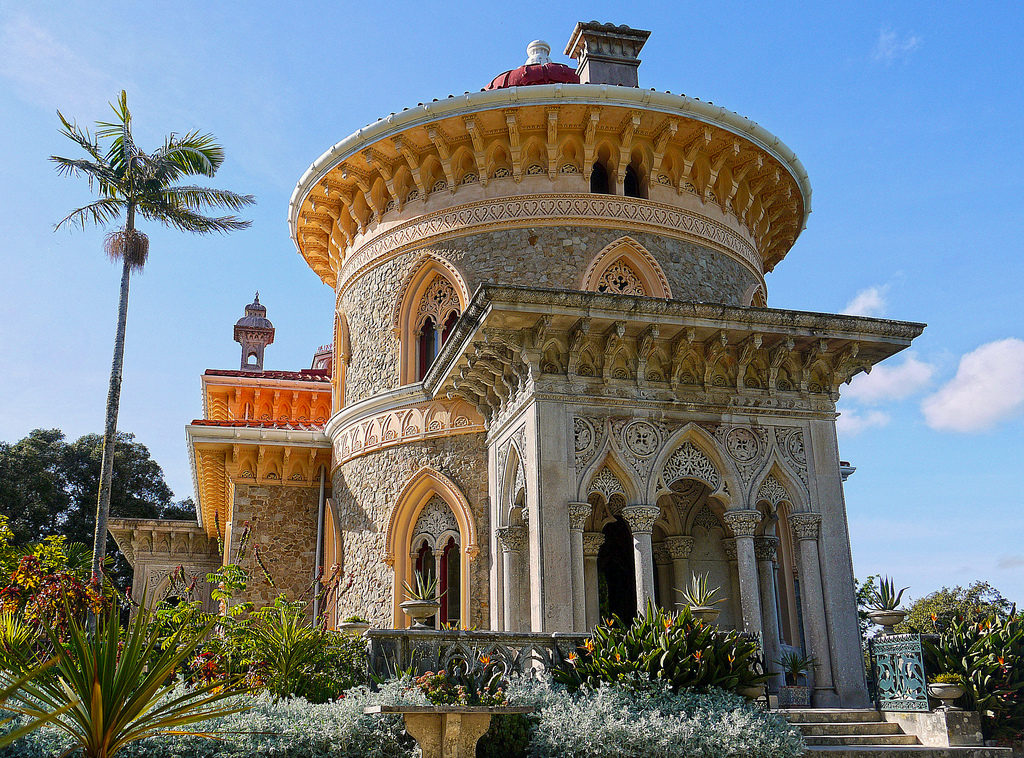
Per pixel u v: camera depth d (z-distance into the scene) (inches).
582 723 402.0
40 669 221.1
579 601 581.6
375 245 847.1
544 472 597.3
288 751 358.9
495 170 794.2
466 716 359.9
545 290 587.5
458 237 787.4
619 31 856.3
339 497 848.3
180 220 887.7
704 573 738.2
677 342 636.1
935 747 477.4
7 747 326.3
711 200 828.0
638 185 808.3
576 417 616.1
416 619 496.4
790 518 650.2
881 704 536.7
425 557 762.2
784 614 768.3
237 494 898.1
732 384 660.1
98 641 295.7
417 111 772.6
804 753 453.7
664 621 481.7
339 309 914.7
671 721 410.9
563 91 746.8
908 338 660.1
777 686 630.5
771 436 653.3
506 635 470.9
